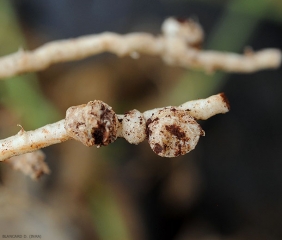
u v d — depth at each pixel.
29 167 0.08
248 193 0.18
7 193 0.14
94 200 0.17
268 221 0.18
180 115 0.07
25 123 0.15
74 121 0.07
